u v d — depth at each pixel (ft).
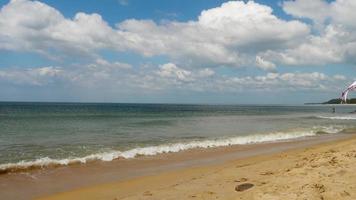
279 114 263.49
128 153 58.85
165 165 49.16
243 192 26.53
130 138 82.89
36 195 33.96
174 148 65.26
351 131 107.55
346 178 25.90
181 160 53.21
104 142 75.00
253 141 79.05
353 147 51.80
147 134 92.79
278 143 75.66
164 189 31.27
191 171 44.16
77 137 84.07
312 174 27.99
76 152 61.11
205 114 246.68
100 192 34.30
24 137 82.79
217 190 29.45
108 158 54.13
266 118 191.72
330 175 27.02
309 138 86.89
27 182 39.06
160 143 73.77
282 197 22.81
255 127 122.62
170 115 218.79
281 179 27.99
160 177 40.81
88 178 41.06
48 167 46.98
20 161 52.11
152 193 30.07
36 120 145.48
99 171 44.98
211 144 72.13
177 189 30.89
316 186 24.29
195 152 61.31
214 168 46.01
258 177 33.83
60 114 203.31
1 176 41.70
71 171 44.83
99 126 117.80
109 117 180.34
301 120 172.45
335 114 269.03
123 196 32.40
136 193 33.01
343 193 22.74
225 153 60.34
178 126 122.52
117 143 73.46
